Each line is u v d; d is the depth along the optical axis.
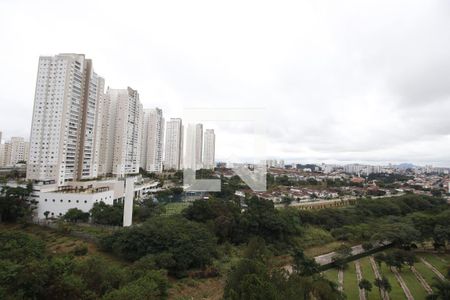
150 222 40.66
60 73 58.91
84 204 50.81
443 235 48.12
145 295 20.09
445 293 27.33
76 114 62.44
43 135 58.00
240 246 43.78
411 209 77.06
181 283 30.66
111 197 58.72
